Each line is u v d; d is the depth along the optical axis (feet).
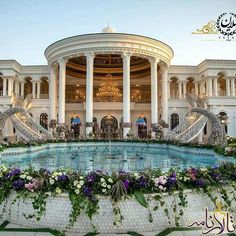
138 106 123.95
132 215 18.07
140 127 124.57
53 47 106.32
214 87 122.21
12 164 43.50
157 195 18.57
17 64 124.36
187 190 19.58
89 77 98.02
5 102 116.47
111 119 120.26
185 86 131.54
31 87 143.43
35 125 81.20
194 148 56.59
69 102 125.49
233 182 21.79
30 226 18.69
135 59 128.36
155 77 106.01
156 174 19.95
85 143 79.41
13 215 19.40
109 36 96.99
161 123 102.78
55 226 18.16
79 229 17.78
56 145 73.92
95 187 18.44
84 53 99.60
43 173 20.33
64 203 18.29
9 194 19.84
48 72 129.49
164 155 59.82
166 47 109.70
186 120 88.48
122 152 67.36
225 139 61.82
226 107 117.39
